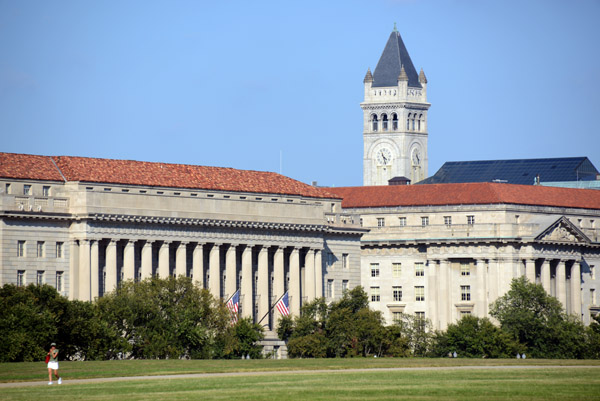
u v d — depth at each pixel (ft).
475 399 460.96
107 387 497.87
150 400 458.91
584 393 476.95
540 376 544.21
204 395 470.80
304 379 529.04
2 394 477.77
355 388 491.31
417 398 463.01
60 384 512.22
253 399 459.73
